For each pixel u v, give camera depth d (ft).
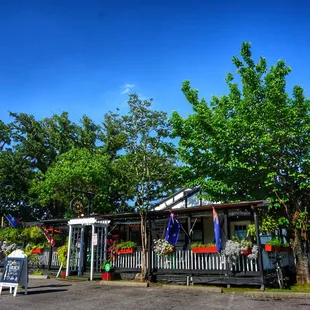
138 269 48.96
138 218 52.70
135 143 51.01
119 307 28.89
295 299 32.96
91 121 111.75
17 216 106.42
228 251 39.91
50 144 110.01
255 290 37.96
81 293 36.88
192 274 44.01
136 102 51.39
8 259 37.09
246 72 50.85
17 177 99.45
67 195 78.02
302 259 47.24
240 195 51.39
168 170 53.06
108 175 74.33
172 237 45.06
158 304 30.30
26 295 35.58
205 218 58.80
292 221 48.19
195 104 55.67
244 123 46.62
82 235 53.78
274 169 48.26
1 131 105.70
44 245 60.90
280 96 46.06
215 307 28.68
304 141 46.68
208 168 53.88
